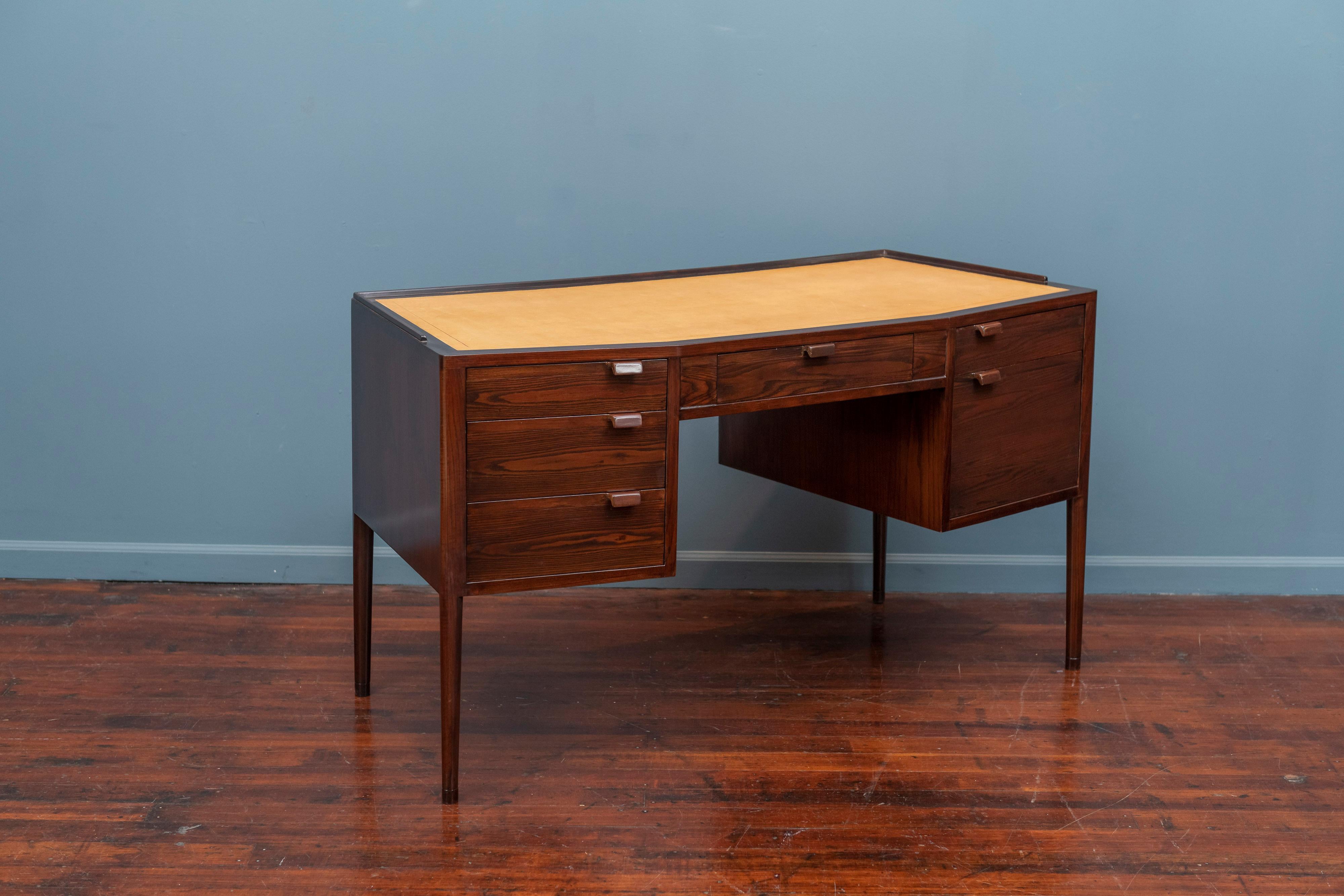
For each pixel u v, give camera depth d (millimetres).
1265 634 3070
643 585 3369
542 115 3119
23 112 3072
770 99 3131
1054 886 2000
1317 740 2506
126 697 2639
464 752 2430
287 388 3238
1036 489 2670
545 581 2152
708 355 2184
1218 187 3168
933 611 3219
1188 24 3098
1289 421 3279
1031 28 3104
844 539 3350
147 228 3141
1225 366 3254
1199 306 3225
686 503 3328
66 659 2826
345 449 3275
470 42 3076
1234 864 2064
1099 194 3178
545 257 3191
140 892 1955
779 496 3326
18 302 3172
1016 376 2564
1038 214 3191
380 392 2385
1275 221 3182
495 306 2475
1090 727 2559
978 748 2467
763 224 3195
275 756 2400
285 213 3146
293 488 3297
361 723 2543
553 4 3064
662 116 3131
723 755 2432
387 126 3109
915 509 2576
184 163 3111
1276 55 3107
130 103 3076
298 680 2744
